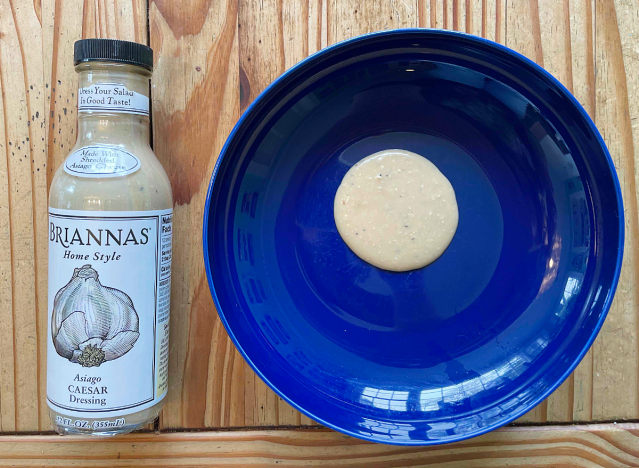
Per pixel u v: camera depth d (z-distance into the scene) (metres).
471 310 0.30
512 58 0.25
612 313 0.29
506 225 0.30
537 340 0.28
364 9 0.28
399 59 0.27
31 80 0.28
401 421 0.27
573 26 0.29
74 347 0.24
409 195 0.30
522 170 0.29
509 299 0.29
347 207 0.30
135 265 0.25
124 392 0.25
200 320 0.29
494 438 0.29
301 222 0.30
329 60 0.26
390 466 0.29
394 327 0.30
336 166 0.30
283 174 0.30
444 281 0.30
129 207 0.24
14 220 0.28
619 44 0.29
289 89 0.26
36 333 0.29
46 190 0.28
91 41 0.24
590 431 0.29
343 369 0.29
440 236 0.30
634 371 0.29
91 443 0.29
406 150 0.30
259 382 0.29
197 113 0.28
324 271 0.30
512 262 0.29
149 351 0.25
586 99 0.29
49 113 0.28
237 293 0.28
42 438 0.29
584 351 0.25
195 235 0.29
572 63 0.29
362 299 0.30
